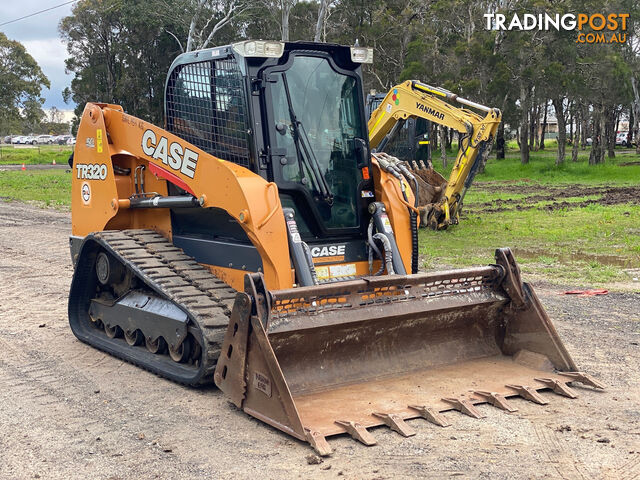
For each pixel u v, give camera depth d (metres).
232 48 6.05
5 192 27.47
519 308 6.20
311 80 6.30
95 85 53.94
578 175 40.47
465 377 5.80
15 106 75.56
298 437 4.69
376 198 6.66
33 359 6.84
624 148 75.31
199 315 5.68
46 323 8.27
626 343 7.26
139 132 6.89
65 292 10.02
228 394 5.31
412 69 39.44
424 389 5.52
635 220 18.11
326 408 5.11
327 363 5.55
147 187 7.23
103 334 7.45
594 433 4.85
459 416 5.13
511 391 5.53
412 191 6.74
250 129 5.94
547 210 21.11
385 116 15.93
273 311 5.09
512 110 45.38
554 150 70.25
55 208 21.83
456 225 17.31
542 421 5.06
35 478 4.27
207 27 45.31
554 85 40.34
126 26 48.31
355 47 6.46
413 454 4.51
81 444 4.78
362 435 4.68
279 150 6.02
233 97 6.13
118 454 4.61
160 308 6.41
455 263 12.22
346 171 6.45
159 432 4.98
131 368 6.55
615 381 6.02
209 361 5.57
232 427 5.05
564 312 8.60
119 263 7.15
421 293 5.82
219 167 5.88
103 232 7.16
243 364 5.13
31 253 13.45
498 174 42.81
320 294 5.26
